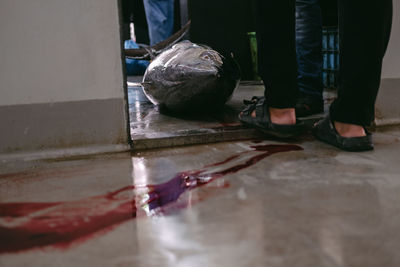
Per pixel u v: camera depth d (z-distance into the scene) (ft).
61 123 4.87
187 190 3.60
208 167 4.30
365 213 2.98
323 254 2.41
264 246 2.52
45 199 3.47
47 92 4.78
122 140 5.10
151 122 6.42
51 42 4.72
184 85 6.31
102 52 4.90
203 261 2.37
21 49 4.63
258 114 5.27
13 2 4.53
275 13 4.62
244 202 3.27
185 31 11.88
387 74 5.94
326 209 3.07
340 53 4.56
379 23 4.19
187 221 2.94
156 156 4.82
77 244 2.64
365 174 3.90
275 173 4.01
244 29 12.75
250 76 13.05
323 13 11.09
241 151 4.91
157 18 14.93
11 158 4.66
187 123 6.24
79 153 4.87
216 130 5.57
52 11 4.67
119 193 3.58
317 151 4.81
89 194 3.57
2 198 3.51
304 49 6.41
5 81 4.63
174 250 2.52
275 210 3.08
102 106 4.98
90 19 4.81
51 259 2.46
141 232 2.79
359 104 4.57
